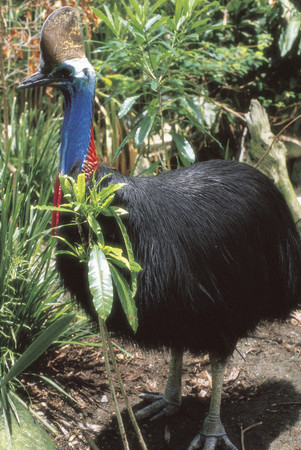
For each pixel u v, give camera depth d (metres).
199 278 2.29
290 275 2.65
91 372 3.16
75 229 2.19
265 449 2.71
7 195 2.93
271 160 3.98
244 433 2.80
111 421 2.87
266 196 2.57
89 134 2.19
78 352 3.28
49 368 3.14
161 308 2.25
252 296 2.45
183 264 2.25
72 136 2.18
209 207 2.37
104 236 2.17
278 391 3.07
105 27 4.93
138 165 4.66
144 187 2.31
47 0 3.66
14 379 2.89
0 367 2.79
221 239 2.34
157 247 2.22
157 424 2.87
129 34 4.27
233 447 2.65
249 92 5.48
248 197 2.49
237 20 5.35
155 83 3.09
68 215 2.19
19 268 3.04
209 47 4.76
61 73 2.14
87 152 2.19
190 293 2.27
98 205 1.89
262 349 3.39
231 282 2.37
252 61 4.92
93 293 1.80
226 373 3.20
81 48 2.16
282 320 2.75
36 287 3.03
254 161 4.06
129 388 3.09
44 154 4.32
